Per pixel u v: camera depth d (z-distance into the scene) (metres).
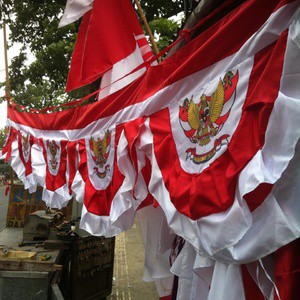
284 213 1.23
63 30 9.85
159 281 2.86
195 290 1.90
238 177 1.37
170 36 6.23
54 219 5.23
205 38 1.82
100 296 5.33
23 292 3.85
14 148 4.82
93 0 3.24
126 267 7.64
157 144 2.00
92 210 2.80
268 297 1.36
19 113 4.79
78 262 4.91
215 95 1.60
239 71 1.47
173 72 2.00
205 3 2.10
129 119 2.46
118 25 3.20
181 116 1.86
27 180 4.36
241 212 1.31
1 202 20.05
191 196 1.56
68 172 3.49
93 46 3.20
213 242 1.42
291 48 1.17
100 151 2.86
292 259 1.26
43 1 9.79
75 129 3.38
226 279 1.44
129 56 3.19
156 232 2.80
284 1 1.22
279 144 1.20
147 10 7.90
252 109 1.36
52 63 9.98
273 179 1.19
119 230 2.53
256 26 1.46
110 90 3.13
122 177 2.55
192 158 1.70
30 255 4.10
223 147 1.48
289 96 1.20
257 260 1.35
